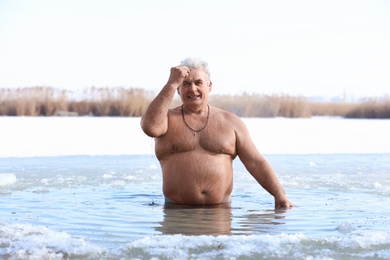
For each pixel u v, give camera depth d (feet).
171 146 17.34
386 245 12.03
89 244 11.92
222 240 12.16
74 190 20.04
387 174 25.02
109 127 54.03
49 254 11.18
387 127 59.82
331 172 25.72
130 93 81.61
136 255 11.21
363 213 16.06
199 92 17.26
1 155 32.83
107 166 27.50
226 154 17.62
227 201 17.98
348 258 11.13
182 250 11.50
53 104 80.53
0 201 17.63
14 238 12.37
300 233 13.25
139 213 15.84
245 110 82.58
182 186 17.28
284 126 59.98
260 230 13.73
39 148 36.58
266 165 17.72
